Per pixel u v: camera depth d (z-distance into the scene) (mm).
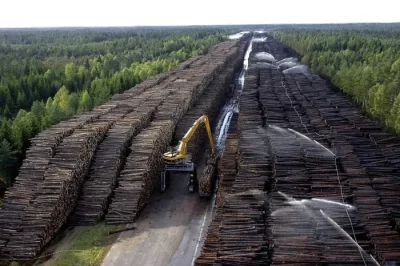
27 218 28953
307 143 36844
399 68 60812
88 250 28219
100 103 55969
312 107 50500
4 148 35625
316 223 25016
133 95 52656
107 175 33938
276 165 33031
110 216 31703
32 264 26844
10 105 58750
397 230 25281
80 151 33031
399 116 44031
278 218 25781
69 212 31828
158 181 38656
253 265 22375
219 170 36906
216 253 23938
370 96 55531
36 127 39781
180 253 27766
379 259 22062
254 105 51656
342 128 42438
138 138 37469
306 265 21391
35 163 32344
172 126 43312
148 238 29594
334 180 30734
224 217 26578
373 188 29875
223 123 57719
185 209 33906
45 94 66375
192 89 54344
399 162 34656
